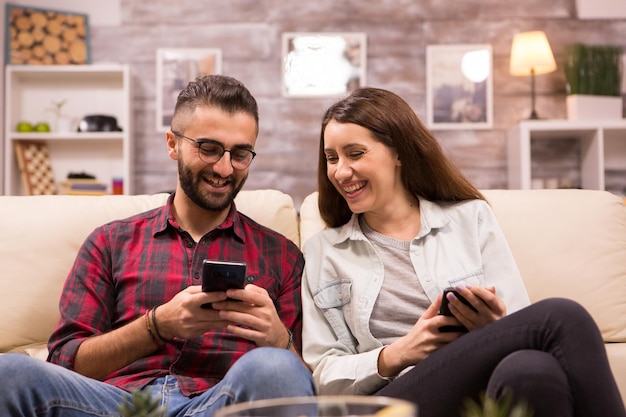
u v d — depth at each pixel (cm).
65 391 144
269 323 157
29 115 452
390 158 185
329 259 187
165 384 165
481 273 179
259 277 183
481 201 191
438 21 454
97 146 453
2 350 192
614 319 193
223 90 183
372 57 455
